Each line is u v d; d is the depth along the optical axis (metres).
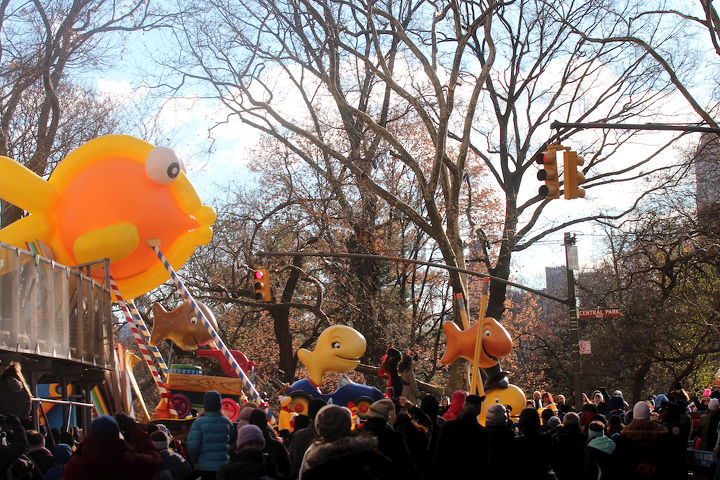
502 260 35.66
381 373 16.33
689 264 35.06
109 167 15.66
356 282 35.34
